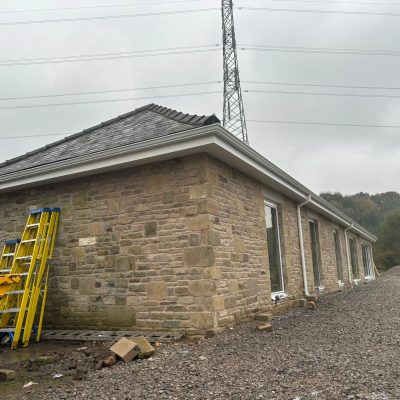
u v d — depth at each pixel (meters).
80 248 7.89
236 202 7.92
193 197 6.87
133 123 9.13
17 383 4.70
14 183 8.58
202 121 6.64
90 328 7.52
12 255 8.17
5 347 6.89
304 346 5.59
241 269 7.75
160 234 7.08
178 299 6.75
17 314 7.34
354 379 4.00
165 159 7.19
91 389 4.19
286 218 11.02
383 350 5.23
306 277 11.85
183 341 6.34
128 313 7.17
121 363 5.23
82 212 8.01
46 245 7.84
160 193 7.20
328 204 14.24
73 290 7.84
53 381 4.70
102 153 7.25
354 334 6.38
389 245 52.72
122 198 7.58
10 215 9.01
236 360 4.95
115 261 7.46
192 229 6.80
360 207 74.56
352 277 19.98
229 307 7.05
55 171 7.95
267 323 7.13
